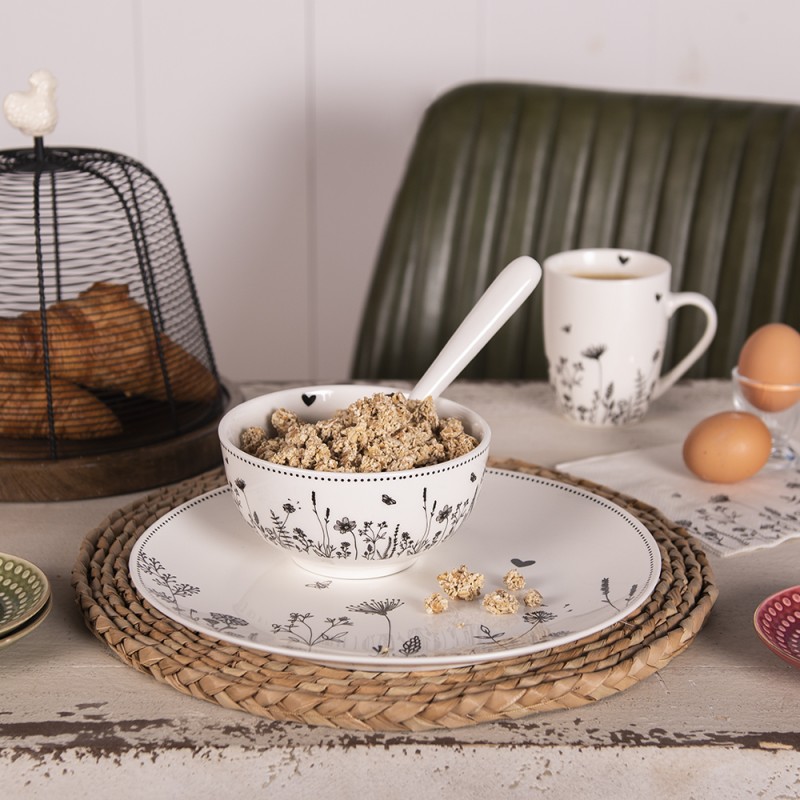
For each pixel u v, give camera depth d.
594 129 1.36
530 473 0.83
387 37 1.68
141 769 0.53
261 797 0.53
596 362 0.94
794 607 0.62
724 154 1.33
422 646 0.58
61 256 1.33
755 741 0.54
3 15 1.61
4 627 0.58
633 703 0.58
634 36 1.68
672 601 0.63
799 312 1.29
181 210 1.75
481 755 0.54
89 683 0.59
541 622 0.61
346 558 0.63
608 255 1.01
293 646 0.57
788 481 0.86
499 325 0.71
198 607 0.62
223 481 0.81
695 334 1.35
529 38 1.68
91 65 1.65
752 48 1.69
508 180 1.38
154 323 0.88
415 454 0.64
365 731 0.55
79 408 0.84
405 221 1.39
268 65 1.68
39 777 0.53
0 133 1.65
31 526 0.77
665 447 0.92
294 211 1.76
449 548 0.70
